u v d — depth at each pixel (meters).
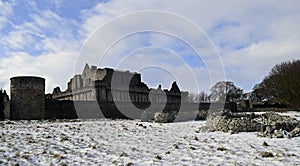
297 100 46.75
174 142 14.15
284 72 49.28
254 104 53.34
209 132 17.72
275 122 17.39
